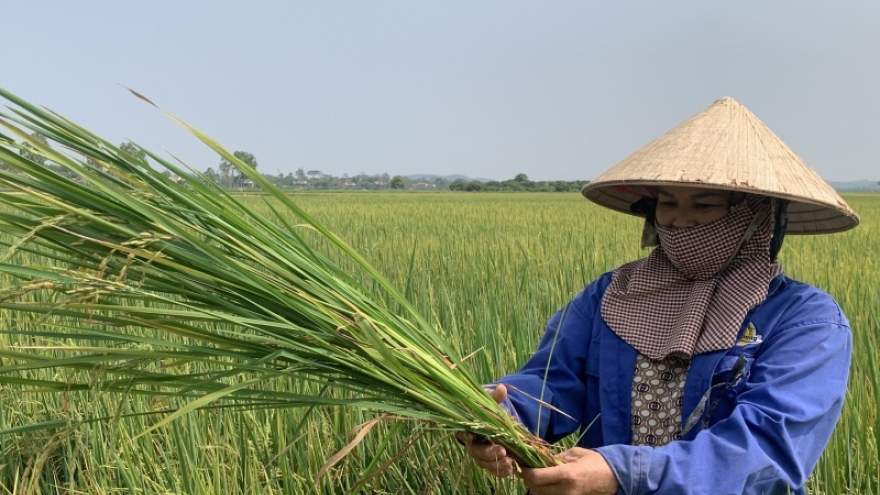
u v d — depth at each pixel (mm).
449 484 3338
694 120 2250
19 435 3545
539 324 5410
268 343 1820
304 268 1885
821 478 3391
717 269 2129
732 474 1808
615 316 2252
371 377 1886
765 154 2121
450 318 5078
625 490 1840
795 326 2027
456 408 1968
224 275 1733
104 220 1576
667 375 2141
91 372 1753
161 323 1718
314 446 3463
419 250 10102
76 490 3203
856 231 15031
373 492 3412
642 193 2527
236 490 3205
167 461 3254
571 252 9539
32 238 1472
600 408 2225
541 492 1952
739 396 1987
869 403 3697
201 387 1788
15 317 4953
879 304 5910
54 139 1619
